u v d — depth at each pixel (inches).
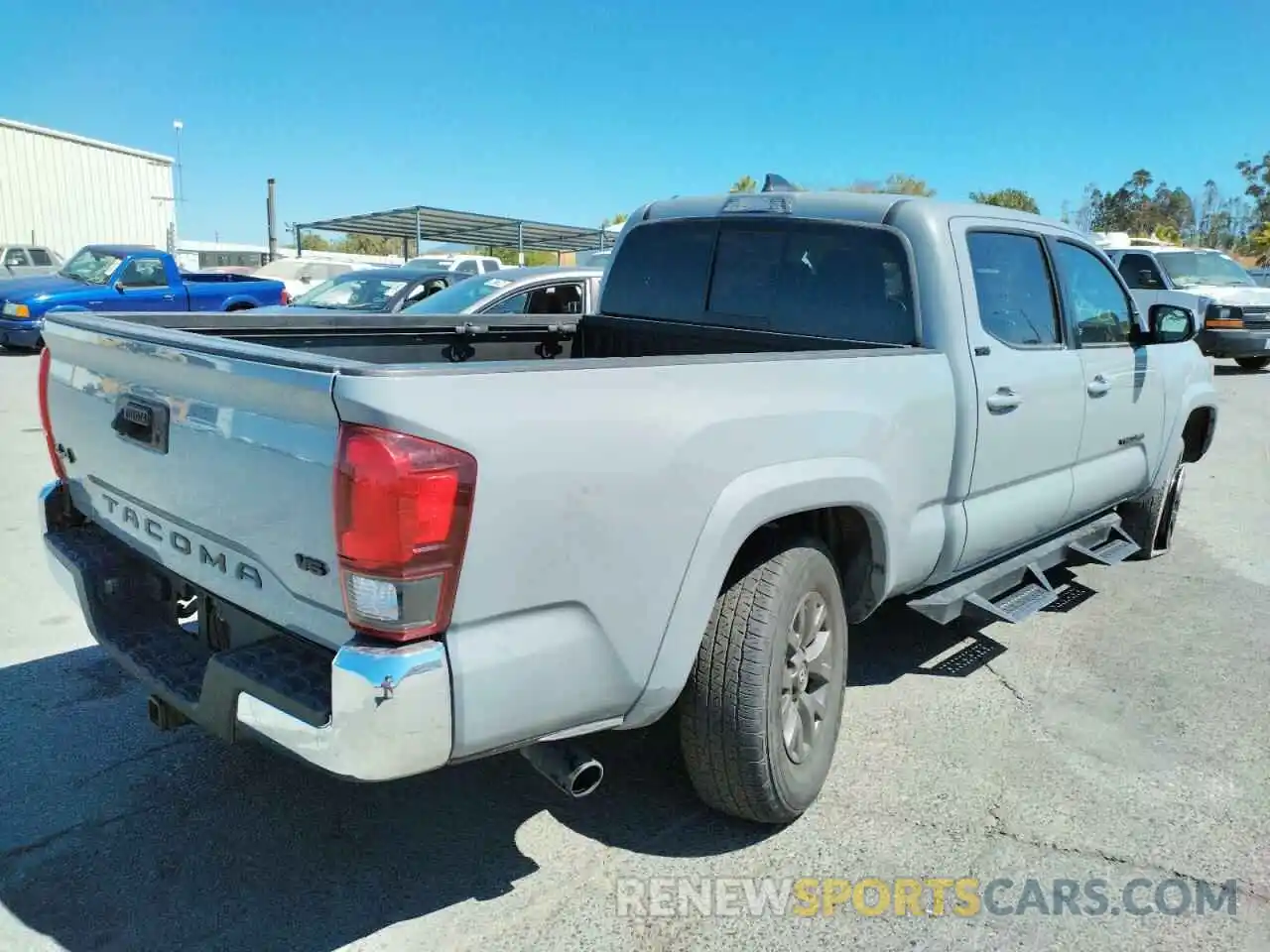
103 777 136.2
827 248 163.0
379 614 86.0
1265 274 931.3
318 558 90.7
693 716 118.0
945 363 147.1
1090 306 190.2
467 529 87.4
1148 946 108.0
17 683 163.8
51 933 105.7
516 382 91.1
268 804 131.0
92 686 163.3
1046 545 190.9
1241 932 110.4
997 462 159.0
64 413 128.6
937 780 140.4
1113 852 124.4
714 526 108.3
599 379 97.9
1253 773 144.4
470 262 861.8
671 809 132.0
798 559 120.3
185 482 105.7
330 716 87.7
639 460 100.4
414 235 1330.0
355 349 166.2
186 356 100.7
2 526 253.9
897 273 153.8
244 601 102.3
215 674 98.0
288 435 91.2
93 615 121.6
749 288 174.6
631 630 102.5
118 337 111.4
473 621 90.3
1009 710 162.9
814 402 121.6
